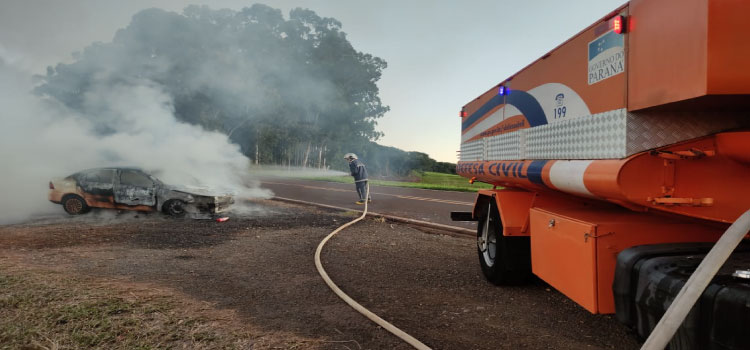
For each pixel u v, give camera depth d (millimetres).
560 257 3697
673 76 2480
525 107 4723
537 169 4281
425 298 5078
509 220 5078
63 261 6426
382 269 6449
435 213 12969
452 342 3797
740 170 2689
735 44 2205
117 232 9078
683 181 2826
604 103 3195
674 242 3148
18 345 3418
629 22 2908
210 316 4250
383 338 3805
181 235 8859
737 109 2723
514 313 4555
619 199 2973
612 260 3148
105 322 3902
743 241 2812
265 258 6973
